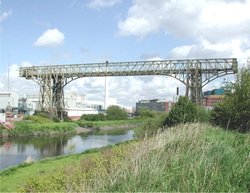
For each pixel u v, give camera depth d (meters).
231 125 45.88
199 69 84.12
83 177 16.45
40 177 20.06
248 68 49.66
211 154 12.91
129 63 92.44
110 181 11.02
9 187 23.25
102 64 95.81
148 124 54.09
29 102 153.50
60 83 103.50
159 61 88.00
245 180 11.30
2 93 137.88
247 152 14.18
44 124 92.12
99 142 72.19
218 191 10.25
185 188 10.02
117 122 127.56
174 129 20.67
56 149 59.78
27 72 104.19
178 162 11.78
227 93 48.81
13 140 73.50
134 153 13.68
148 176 10.47
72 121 112.06
